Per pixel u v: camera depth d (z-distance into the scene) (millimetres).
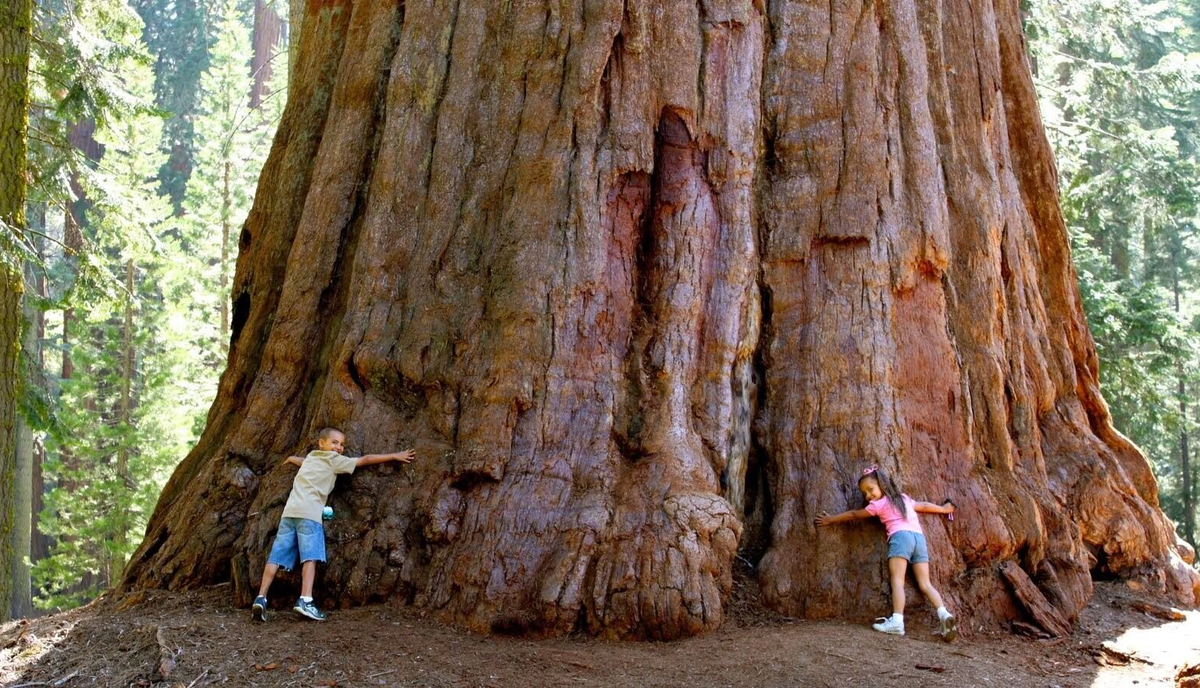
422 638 6234
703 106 7746
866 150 8062
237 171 28641
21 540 22328
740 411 7668
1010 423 8547
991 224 8609
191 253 32125
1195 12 35469
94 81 14375
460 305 7508
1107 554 8820
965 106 8938
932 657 6375
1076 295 10281
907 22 8523
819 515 7398
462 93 7930
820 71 8203
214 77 30875
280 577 6922
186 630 6348
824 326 7812
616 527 6652
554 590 6391
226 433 8578
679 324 7379
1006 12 10328
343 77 8594
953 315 8375
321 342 8148
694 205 7605
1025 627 7379
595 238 7328
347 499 7145
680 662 6000
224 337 27078
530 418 7023
